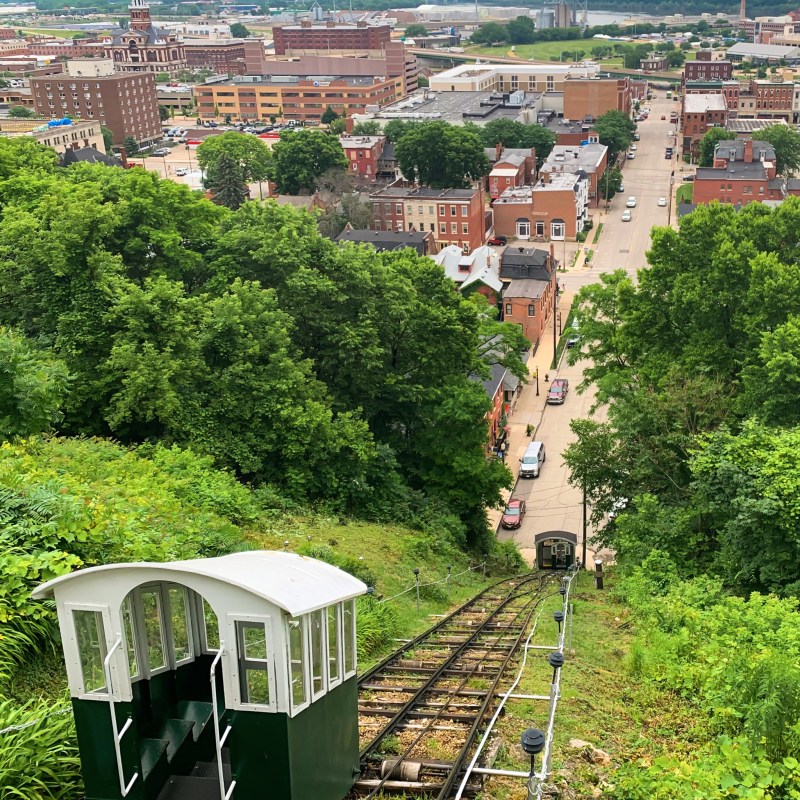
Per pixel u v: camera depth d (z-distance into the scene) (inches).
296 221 1737.2
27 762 420.5
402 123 6609.3
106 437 1289.4
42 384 956.6
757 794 437.7
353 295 1637.6
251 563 428.5
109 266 1330.0
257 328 1437.0
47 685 517.0
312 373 1529.3
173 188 1763.0
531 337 3740.2
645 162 7081.7
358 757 471.5
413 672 702.5
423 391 1669.5
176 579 382.9
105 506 698.8
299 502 1331.2
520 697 626.2
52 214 1412.4
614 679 714.8
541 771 484.1
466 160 5506.9
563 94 7632.9
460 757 496.7
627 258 4810.5
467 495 1680.6
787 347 1359.5
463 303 1759.4
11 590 548.4
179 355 1312.7
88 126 6624.0
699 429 1439.5
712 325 1660.9
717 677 627.2
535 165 6171.3
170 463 1108.5
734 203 5246.1
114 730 383.2
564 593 1058.1
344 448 1445.6
